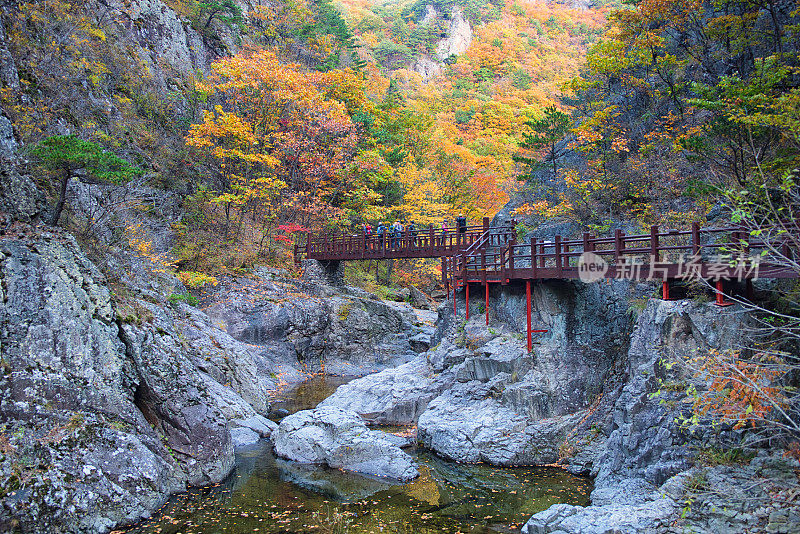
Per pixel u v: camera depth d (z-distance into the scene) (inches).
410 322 1242.0
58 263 433.7
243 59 1269.7
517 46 3361.2
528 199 1016.2
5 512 334.6
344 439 532.1
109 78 1154.7
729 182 566.3
